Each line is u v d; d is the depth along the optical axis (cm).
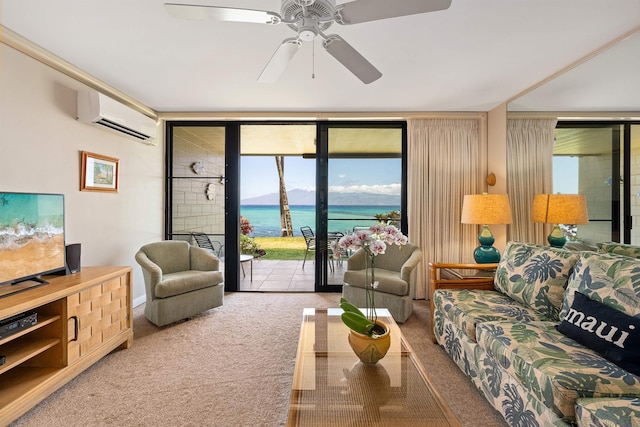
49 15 172
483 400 171
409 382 137
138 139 314
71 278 197
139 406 164
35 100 207
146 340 241
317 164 371
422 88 283
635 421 95
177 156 377
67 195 234
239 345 234
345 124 370
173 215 377
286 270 531
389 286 279
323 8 130
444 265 240
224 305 323
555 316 180
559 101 248
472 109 345
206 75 254
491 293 226
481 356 169
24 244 177
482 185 352
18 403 148
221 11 126
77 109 242
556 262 190
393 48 210
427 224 356
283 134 458
